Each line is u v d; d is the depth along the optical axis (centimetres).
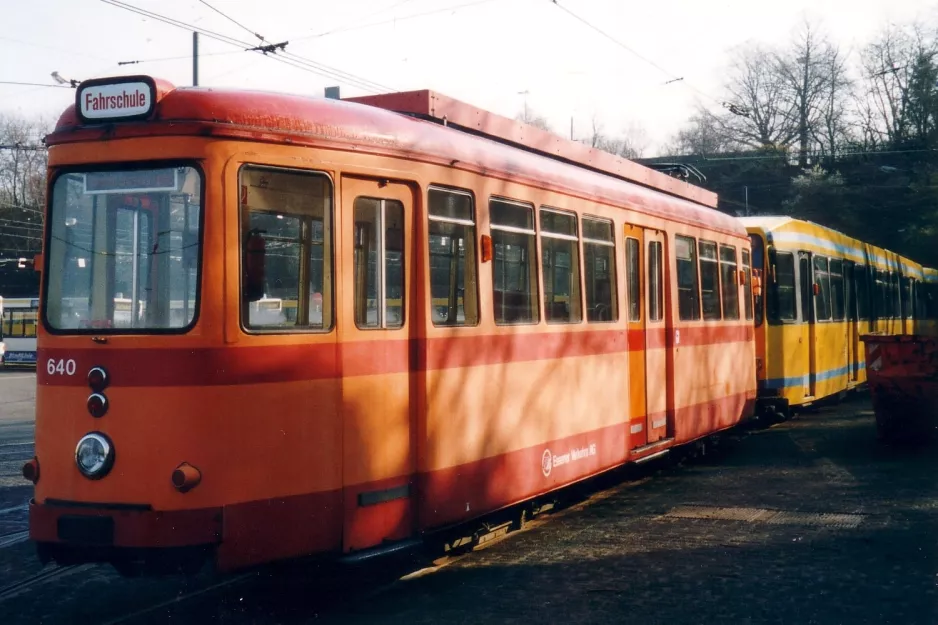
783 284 1712
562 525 944
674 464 1302
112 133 620
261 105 632
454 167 754
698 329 1271
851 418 1802
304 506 632
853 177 5366
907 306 2897
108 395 607
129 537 590
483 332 784
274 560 618
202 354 598
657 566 765
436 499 726
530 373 855
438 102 810
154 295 613
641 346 1101
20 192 5006
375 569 778
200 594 712
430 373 720
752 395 1505
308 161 643
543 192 885
